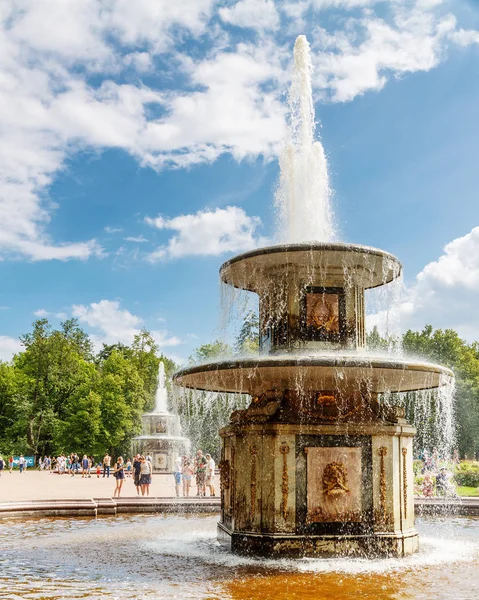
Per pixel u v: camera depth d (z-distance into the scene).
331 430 10.55
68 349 74.81
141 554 10.93
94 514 18.03
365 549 10.29
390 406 11.23
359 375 10.24
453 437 40.75
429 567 9.70
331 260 11.17
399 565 9.80
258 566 9.63
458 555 10.80
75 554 11.02
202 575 9.10
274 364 9.88
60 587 8.42
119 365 70.25
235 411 11.62
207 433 45.81
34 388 72.81
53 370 72.75
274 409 10.70
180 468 23.14
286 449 10.43
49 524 15.94
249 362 10.02
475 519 17.16
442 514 18.22
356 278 11.69
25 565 10.03
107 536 13.44
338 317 11.54
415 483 26.50
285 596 7.89
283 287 11.57
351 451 10.59
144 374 77.06
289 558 10.09
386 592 8.12
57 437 66.06
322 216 12.95
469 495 24.09
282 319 11.52
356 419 10.75
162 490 26.84
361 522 10.42
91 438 64.00
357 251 10.91
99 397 64.88
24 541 12.77
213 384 11.88
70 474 47.72
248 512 10.65
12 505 17.59
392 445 10.77
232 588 8.30
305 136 13.20
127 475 41.56
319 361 9.76
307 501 10.37
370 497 10.53
